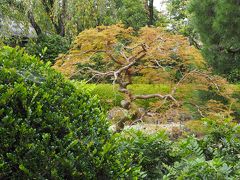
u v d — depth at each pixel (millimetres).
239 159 2516
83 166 1605
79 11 9906
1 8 9633
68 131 1657
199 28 6480
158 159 2459
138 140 2512
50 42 10344
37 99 1649
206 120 2922
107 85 5664
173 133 3764
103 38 4012
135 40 4207
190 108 4117
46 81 1785
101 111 2061
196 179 2021
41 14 10461
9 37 9711
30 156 1509
